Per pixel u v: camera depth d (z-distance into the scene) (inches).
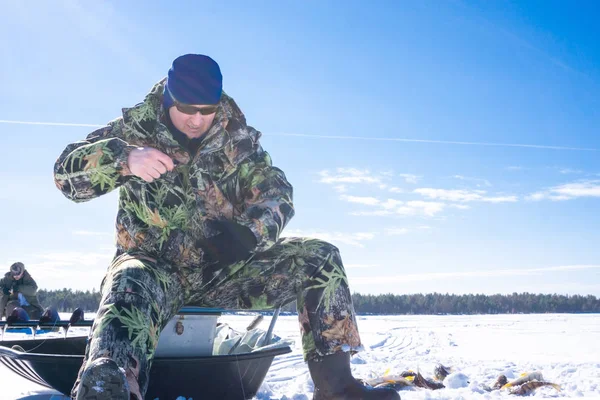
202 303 102.6
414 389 153.4
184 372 103.6
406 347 359.3
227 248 88.7
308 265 95.2
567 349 349.1
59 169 88.6
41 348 133.4
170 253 95.8
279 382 169.3
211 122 100.2
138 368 73.5
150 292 81.7
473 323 781.9
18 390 140.2
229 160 101.2
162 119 100.3
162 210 96.5
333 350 90.9
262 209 95.6
